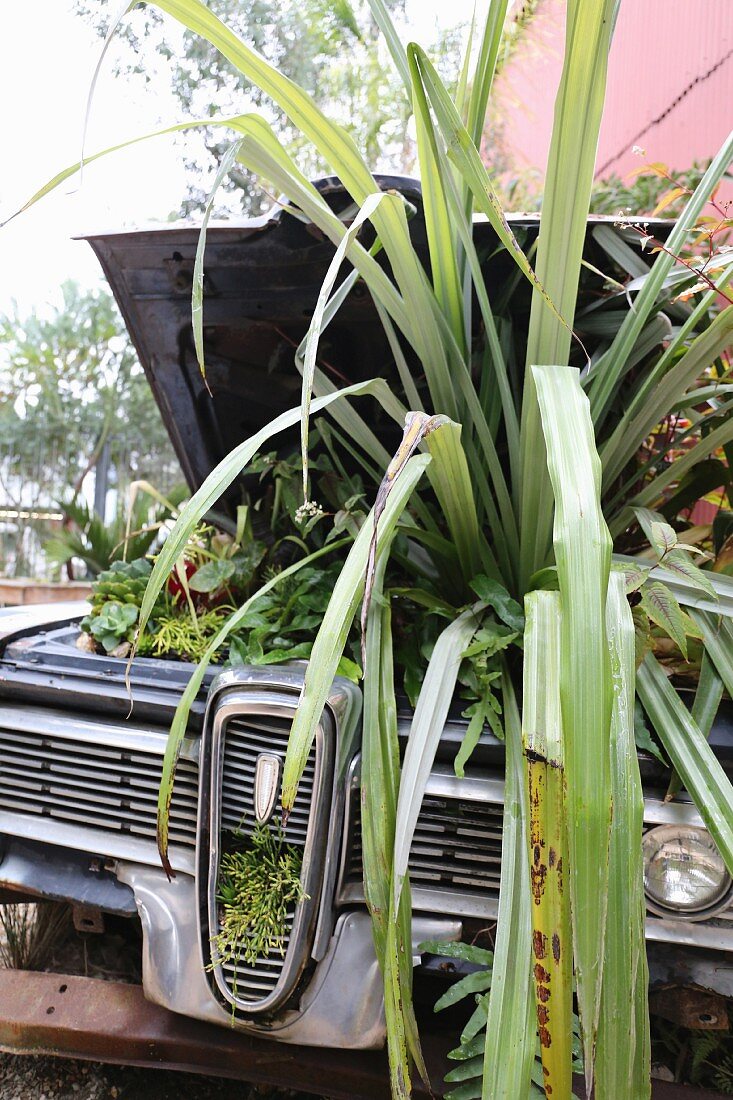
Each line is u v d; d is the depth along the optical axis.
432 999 1.45
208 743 1.37
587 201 1.22
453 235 1.66
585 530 0.93
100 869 1.54
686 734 1.21
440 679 1.31
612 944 0.90
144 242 1.82
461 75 1.60
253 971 1.29
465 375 1.53
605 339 1.84
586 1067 0.82
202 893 1.36
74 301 8.80
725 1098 1.27
